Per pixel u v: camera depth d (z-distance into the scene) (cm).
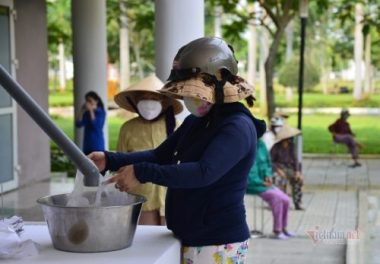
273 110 1309
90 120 1072
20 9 1086
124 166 292
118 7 1953
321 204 1043
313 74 4381
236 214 295
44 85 1160
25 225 333
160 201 495
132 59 4144
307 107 3834
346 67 5469
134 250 279
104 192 298
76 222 271
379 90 5212
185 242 296
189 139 303
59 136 268
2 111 1021
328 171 1522
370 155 1853
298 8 1286
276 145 917
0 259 265
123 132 520
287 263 678
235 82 293
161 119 516
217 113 291
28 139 1106
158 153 327
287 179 943
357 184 1307
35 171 1132
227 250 293
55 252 275
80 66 1195
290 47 3912
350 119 3222
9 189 1034
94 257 268
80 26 1190
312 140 2270
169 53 660
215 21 2778
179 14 657
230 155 278
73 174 1245
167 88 289
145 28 1652
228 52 293
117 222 274
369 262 646
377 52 4341
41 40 1148
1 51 1032
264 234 817
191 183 274
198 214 292
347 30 4366
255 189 802
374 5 1617
